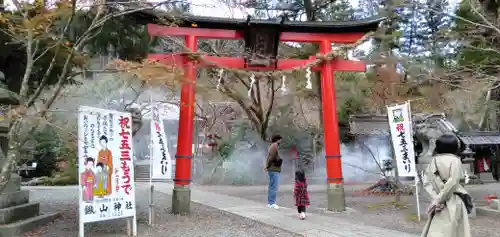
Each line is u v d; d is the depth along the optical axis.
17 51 8.15
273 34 9.80
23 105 5.38
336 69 10.32
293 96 21.14
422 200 11.70
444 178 4.50
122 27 8.71
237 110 23.62
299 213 8.88
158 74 6.56
